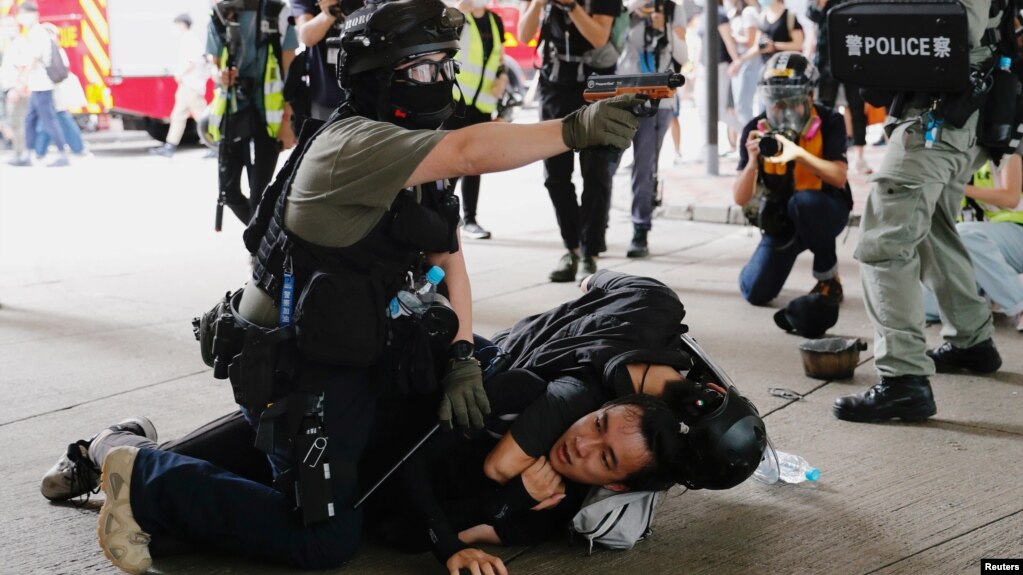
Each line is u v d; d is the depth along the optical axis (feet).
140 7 43.16
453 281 9.16
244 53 19.43
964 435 12.29
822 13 29.07
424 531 9.07
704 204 27.27
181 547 9.32
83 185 35.35
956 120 12.21
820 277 18.35
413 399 9.34
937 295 14.38
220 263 22.49
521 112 52.44
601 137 7.46
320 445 8.54
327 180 8.02
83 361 15.33
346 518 8.86
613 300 10.48
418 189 8.36
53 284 20.54
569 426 9.17
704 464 8.92
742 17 36.17
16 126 40.45
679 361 9.59
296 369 8.55
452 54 8.39
